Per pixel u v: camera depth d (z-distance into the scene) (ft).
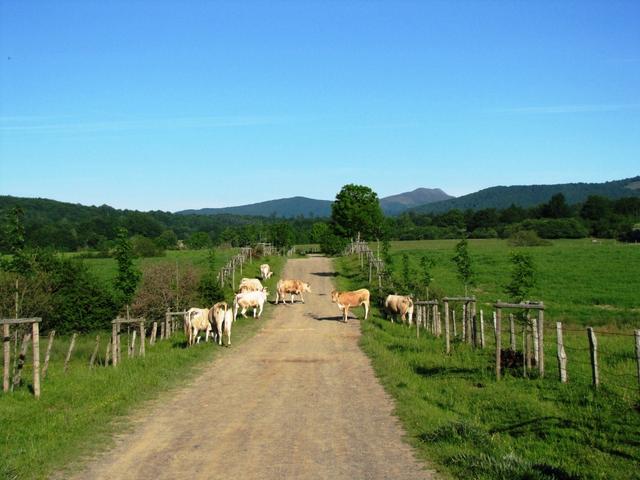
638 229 362.33
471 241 415.03
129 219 398.42
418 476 30.78
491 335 82.99
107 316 103.91
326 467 32.32
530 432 38.19
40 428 39.27
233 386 55.67
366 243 239.71
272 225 302.04
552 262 210.79
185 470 31.96
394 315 108.58
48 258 104.06
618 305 124.57
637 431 36.94
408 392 50.80
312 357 73.10
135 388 52.65
